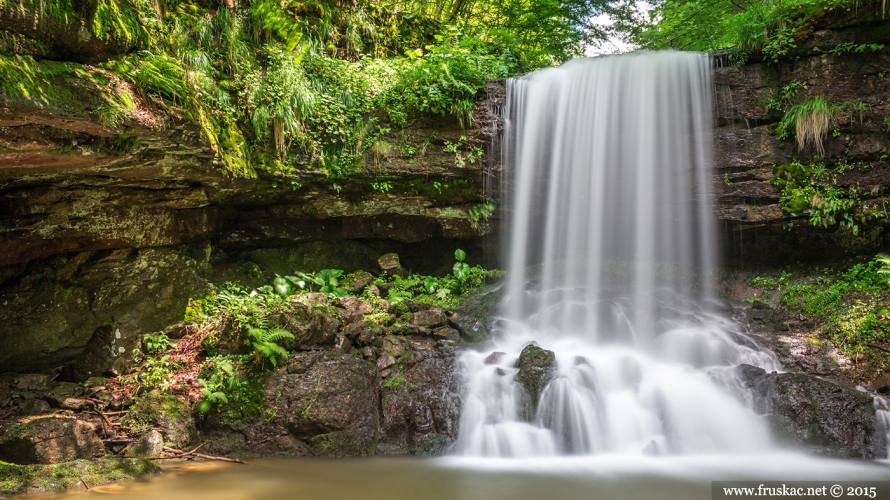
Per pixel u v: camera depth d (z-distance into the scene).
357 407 7.46
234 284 10.66
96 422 7.12
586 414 7.57
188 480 6.04
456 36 13.22
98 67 6.30
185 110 7.29
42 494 5.44
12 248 8.13
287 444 7.29
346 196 10.88
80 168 7.47
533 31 17.05
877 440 7.24
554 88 11.21
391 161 10.55
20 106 5.36
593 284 10.91
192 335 9.01
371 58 12.20
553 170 11.15
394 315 9.78
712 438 7.46
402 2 14.01
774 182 10.42
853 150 10.11
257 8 10.03
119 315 9.16
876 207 10.01
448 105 10.68
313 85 10.12
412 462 6.98
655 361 9.29
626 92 10.98
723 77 10.66
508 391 7.82
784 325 9.84
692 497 5.57
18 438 6.09
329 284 10.80
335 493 5.64
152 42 7.41
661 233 10.96
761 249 11.05
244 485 5.88
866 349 8.84
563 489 5.82
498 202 11.27
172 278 9.73
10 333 8.52
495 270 11.81
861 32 9.97
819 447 7.26
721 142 10.66
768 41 10.32
